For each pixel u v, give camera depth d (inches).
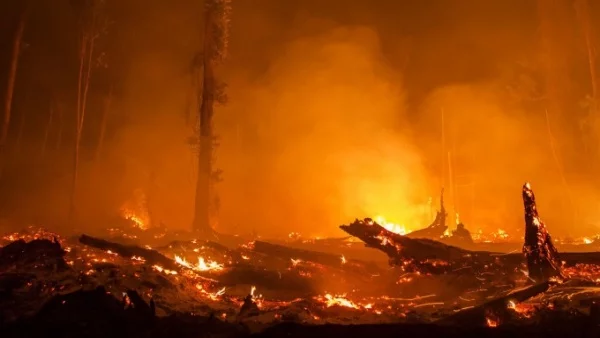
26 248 420.5
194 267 483.8
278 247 535.5
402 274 482.6
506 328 291.0
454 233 815.7
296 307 362.6
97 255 467.2
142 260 458.9
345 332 272.7
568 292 376.5
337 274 474.0
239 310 357.4
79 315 285.4
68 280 371.6
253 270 463.2
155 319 292.2
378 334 270.8
